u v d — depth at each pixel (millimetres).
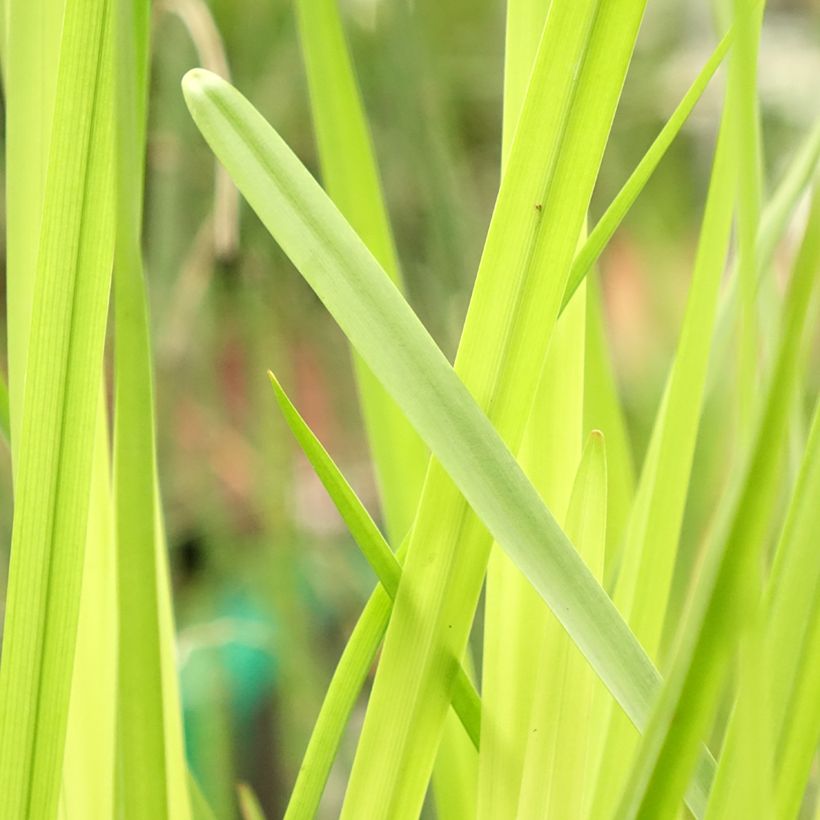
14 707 524
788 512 504
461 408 489
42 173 553
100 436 574
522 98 546
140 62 533
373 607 524
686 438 585
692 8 1708
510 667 547
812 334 481
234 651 1271
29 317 554
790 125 1494
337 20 618
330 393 1586
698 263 582
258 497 1227
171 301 1236
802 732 500
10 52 550
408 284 1345
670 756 466
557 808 539
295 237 494
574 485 525
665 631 729
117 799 555
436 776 598
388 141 1372
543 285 505
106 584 578
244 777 1234
